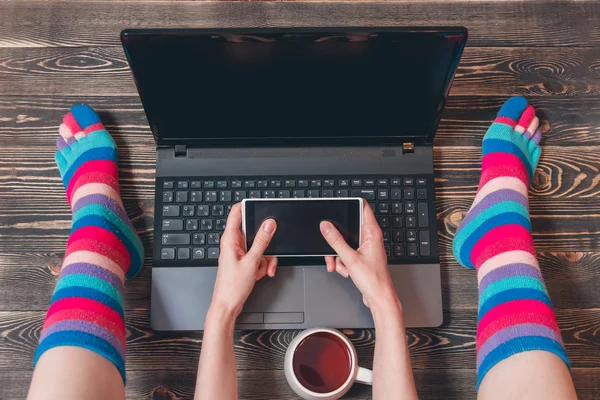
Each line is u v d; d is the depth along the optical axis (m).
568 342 0.93
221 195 0.92
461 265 0.96
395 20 1.03
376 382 0.81
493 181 0.97
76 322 0.81
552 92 1.02
